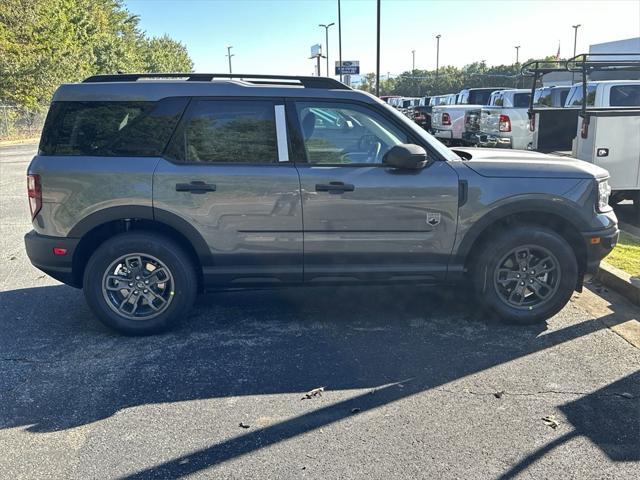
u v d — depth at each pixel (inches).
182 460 111.3
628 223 318.7
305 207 164.7
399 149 160.2
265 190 163.3
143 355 158.6
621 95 377.1
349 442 116.9
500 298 177.3
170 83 165.9
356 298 204.4
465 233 170.2
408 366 151.3
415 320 183.8
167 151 163.9
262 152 166.1
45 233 165.0
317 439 118.0
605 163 299.6
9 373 147.5
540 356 156.4
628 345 162.9
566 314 187.6
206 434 120.0
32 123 1224.8
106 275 166.6
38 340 168.9
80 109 163.5
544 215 176.9
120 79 171.3
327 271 170.4
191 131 164.9
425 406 130.8
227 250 166.9
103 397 135.5
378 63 975.0
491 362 153.1
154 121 163.9
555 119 365.7
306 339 169.2
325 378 144.9
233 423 124.2
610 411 128.0
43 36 1200.8
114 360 155.5
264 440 117.8
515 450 113.9
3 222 338.0
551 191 169.6
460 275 174.6
